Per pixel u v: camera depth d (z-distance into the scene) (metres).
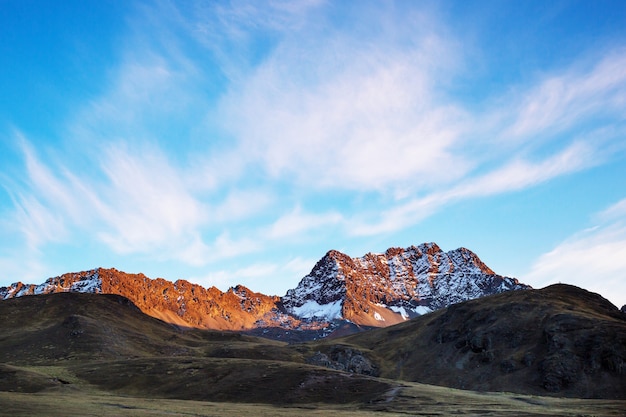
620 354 171.62
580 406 108.94
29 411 80.75
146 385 147.88
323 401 127.31
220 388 140.75
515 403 111.75
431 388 134.88
